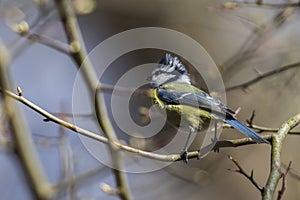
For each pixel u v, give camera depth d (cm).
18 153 1177
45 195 1161
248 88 1154
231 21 1320
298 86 1316
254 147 1530
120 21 1772
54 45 1096
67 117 1096
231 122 982
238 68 1233
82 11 1136
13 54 1105
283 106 1379
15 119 1175
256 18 1253
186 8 1656
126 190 1084
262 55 1259
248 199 1546
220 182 1541
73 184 1091
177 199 1396
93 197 1148
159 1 1711
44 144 1170
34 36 1076
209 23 1584
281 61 1292
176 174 1293
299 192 1385
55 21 1123
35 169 1186
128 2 1777
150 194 1343
